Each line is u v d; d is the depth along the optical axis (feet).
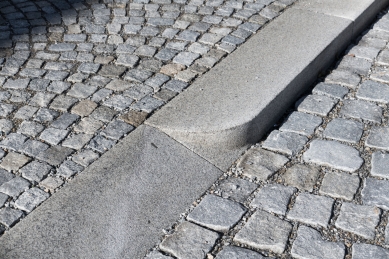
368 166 5.08
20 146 5.26
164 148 5.19
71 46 6.68
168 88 5.94
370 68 6.36
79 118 5.57
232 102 5.50
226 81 5.82
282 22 6.89
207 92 5.69
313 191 4.86
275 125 5.58
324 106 5.78
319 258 4.32
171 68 6.25
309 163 5.14
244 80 5.81
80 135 5.38
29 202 4.74
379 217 4.61
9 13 7.30
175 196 4.81
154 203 4.73
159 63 6.34
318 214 4.64
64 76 6.15
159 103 5.73
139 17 7.23
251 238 4.47
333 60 6.55
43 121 5.55
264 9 7.32
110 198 4.74
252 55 6.23
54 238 4.43
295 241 4.44
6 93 5.91
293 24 6.82
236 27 6.95
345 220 4.59
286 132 5.48
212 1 7.54
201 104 5.52
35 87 6.00
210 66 6.26
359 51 6.70
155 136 5.28
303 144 5.34
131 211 4.65
